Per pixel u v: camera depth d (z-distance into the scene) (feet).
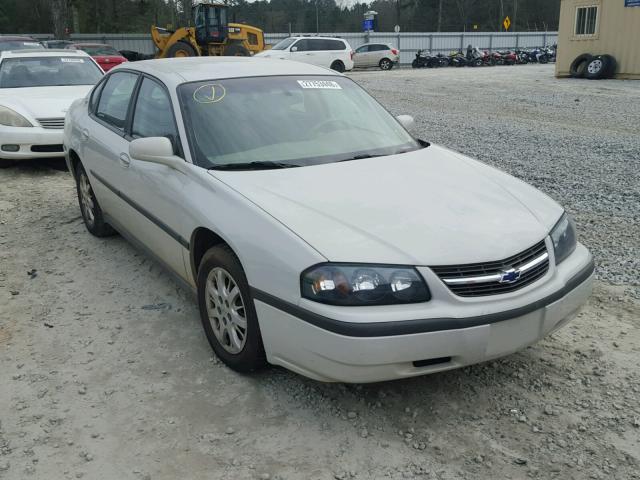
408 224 9.89
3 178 26.89
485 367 11.55
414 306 9.05
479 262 9.38
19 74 31.60
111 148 15.37
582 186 24.52
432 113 48.42
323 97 14.46
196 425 9.98
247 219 10.26
